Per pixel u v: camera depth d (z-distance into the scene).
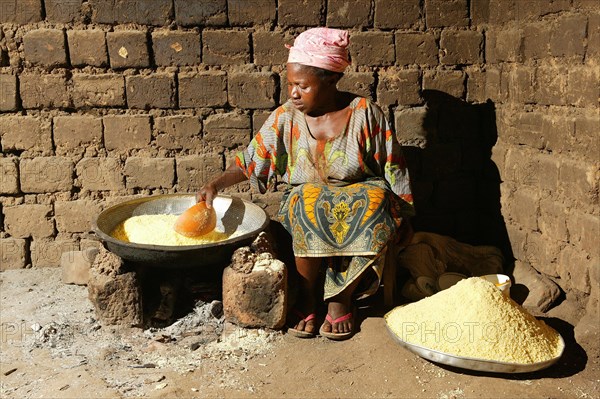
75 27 4.32
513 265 4.24
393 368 3.27
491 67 4.57
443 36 4.55
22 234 4.49
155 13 4.34
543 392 3.05
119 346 3.53
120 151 4.46
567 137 3.73
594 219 3.49
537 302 3.79
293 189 3.77
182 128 4.46
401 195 3.72
